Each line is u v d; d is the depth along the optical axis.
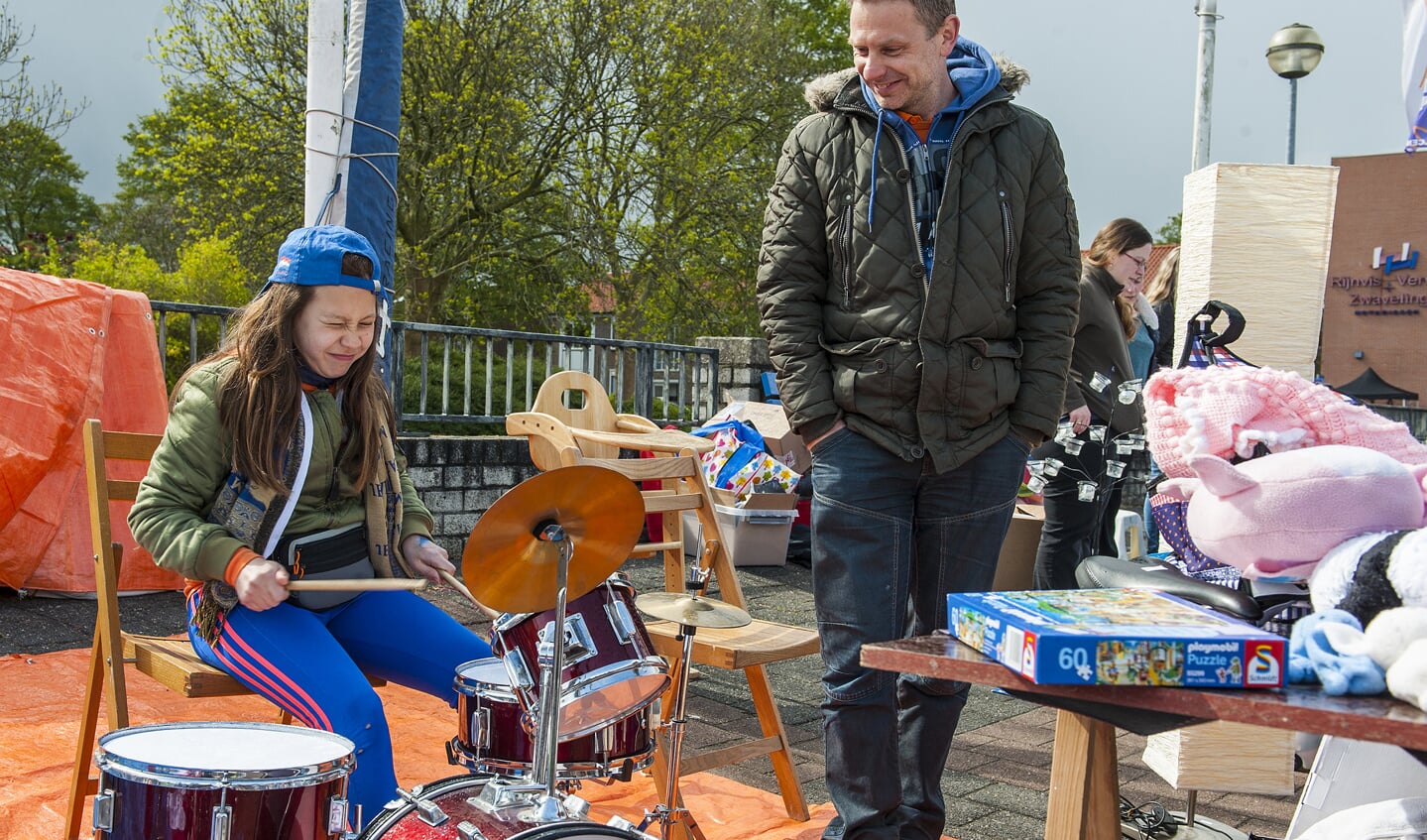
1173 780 3.32
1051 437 2.84
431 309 18.72
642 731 2.46
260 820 1.92
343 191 5.06
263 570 2.41
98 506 2.75
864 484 2.67
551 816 1.88
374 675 2.82
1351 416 2.32
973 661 1.49
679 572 4.12
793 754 4.10
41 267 15.23
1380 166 19.77
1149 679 1.35
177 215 20.38
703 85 19.73
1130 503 7.63
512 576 2.14
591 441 4.98
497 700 2.33
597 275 19.61
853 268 2.72
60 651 4.64
